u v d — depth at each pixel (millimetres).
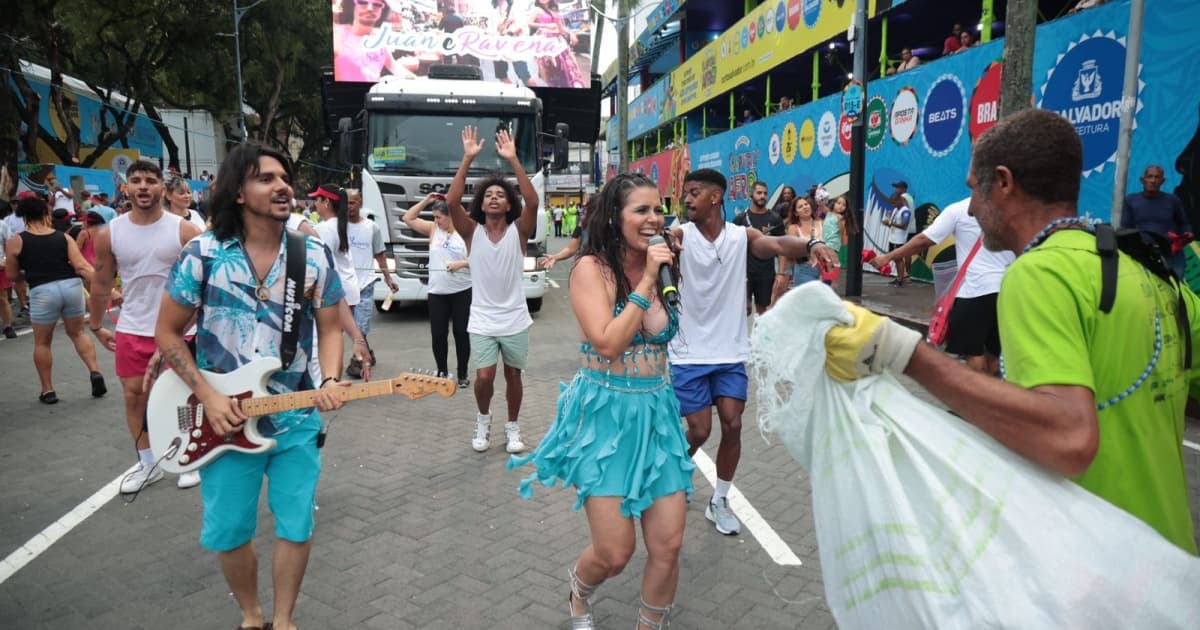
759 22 17547
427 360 8383
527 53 21500
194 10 22797
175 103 28984
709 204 3596
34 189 16922
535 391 6867
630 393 2506
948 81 11258
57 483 4633
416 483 4582
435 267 6844
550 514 4090
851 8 13219
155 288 4309
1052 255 1466
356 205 7480
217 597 3246
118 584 3365
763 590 3268
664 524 2459
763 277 7930
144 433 4508
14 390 7000
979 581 1374
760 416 1733
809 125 15664
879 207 13281
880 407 1550
